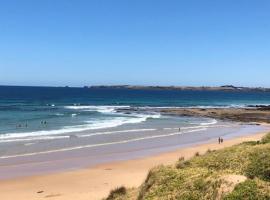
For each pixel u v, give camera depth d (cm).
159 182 1165
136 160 3559
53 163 3403
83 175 2948
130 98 18312
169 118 8062
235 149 1406
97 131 5597
